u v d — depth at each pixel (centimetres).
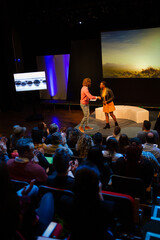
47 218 209
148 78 991
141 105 977
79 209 151
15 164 280
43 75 938
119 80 1045
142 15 884
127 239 240
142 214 274
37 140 389
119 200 231
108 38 971
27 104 1223
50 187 236
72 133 443
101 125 788
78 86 1129
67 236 199
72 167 309
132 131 711
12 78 1077
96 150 274
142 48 929
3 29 1037
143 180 292
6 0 994
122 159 303
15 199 135
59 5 881
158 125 801
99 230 152
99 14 908
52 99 1236
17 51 1070
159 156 400
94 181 152
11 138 466
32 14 954
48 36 1120
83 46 1065
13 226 131
